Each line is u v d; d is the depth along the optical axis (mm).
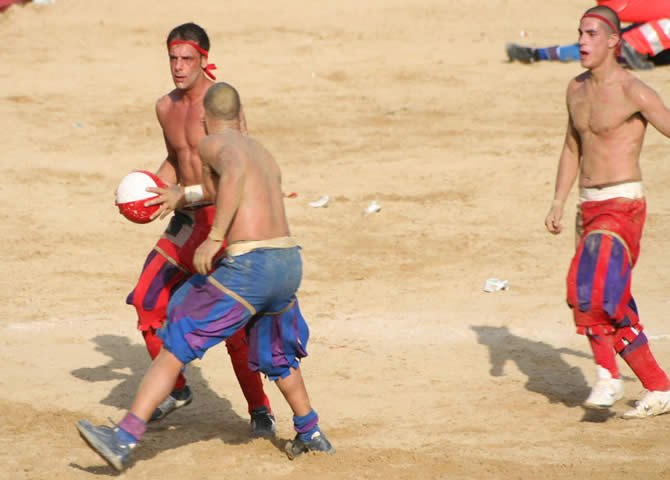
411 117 68938
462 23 103312
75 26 102438
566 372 28172
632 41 77000
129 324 33812
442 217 48781
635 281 37875
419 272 40438
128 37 98188
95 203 51031
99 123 67875
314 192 53562
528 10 110062
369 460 21125
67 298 36812
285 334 20625
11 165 56938
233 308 19734
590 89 23594
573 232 45688
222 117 20594
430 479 20000
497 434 22953
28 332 32750
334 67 84125
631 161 23281
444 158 59281
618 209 23125
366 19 105688
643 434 22594
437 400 25891
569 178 24828
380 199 52156
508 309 34844
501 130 64750
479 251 43188
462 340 31688
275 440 22844
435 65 84312
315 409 25328
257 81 79688
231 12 110438
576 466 20594
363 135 65125
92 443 18953
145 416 19469
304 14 109000
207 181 20375
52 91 76000
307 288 38188
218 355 30828
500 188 53125
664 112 22562
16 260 41594
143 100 74188
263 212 19969
